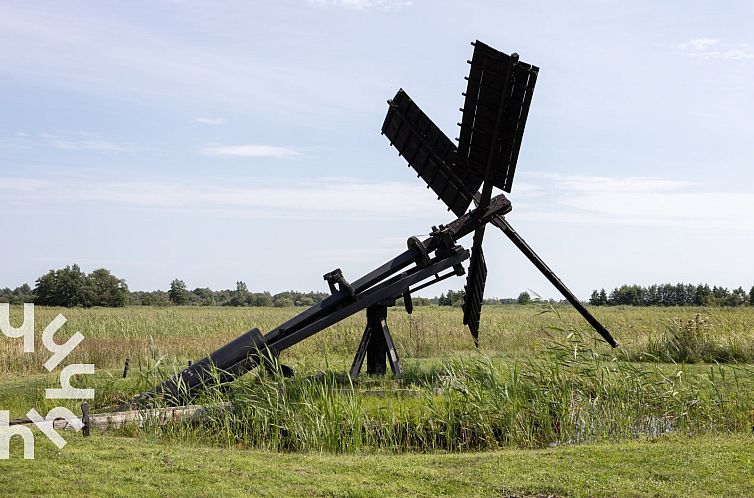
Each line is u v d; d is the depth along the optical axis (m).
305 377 12.66
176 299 100.44
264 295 105.00
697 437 10.71
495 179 14.73
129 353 21.50
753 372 14.06
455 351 22.44
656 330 23.62
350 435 10.96
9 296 87.06
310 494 7.89
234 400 11.81
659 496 7.72
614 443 10.54
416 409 11.85
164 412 11.40
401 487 8.17
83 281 77.81
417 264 15.18
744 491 7.84
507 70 13.31
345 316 14.55
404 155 16.31
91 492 7.79
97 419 11.05
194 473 8.56
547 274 15.53
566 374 13.41
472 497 7.84
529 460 9.24
